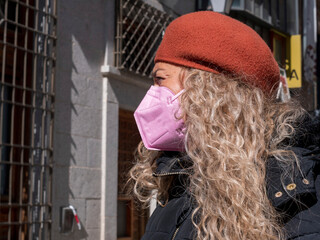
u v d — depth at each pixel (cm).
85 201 611
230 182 119
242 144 125
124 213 702
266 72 136
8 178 545
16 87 518
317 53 1358
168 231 132
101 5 654
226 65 134
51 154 558
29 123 552
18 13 562
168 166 139
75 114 605
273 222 114
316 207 111
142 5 699
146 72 728
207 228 120
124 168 697
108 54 657
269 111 133
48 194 552
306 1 1239
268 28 1089
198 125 129
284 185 114
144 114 142
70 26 605
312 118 131
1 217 534
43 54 557
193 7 813
